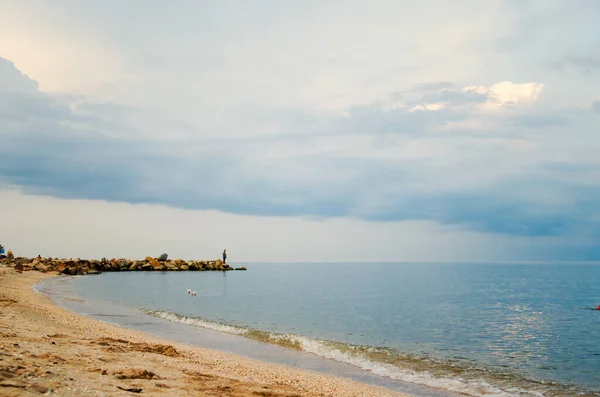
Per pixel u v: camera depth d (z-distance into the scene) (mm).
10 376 8188
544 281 125812
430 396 15609
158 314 35375
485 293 78688
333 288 85375
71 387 8445
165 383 11078
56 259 132000
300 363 20141
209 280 100750
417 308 49969
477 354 24156
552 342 29125
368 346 25062
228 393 11094
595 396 16406
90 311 34719
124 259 140250
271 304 49906
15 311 23203
